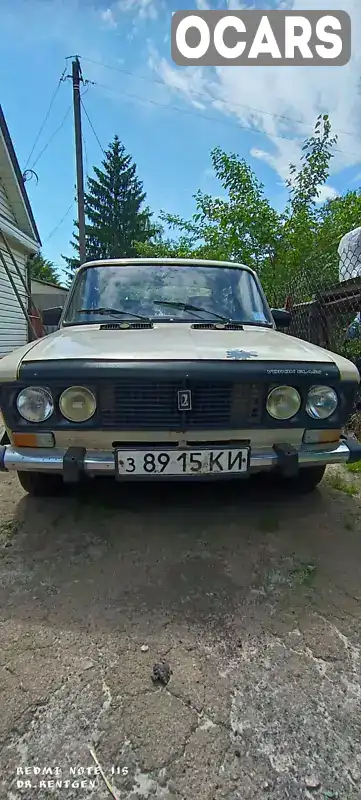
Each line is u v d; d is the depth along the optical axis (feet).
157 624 4.93
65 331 8.09
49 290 67.51
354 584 5.70
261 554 6.37
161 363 5.88
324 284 18.47
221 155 21.49
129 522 7.25
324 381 6.19
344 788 3.23
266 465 6.21
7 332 31.14
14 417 5.99
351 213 21.42
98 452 6.13
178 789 3.20
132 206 111.86
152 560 6.19
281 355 6.40
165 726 3.68
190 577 5.81
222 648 4.59
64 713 3.80
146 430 5.98
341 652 4.56
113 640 4.68
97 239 110.52
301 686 4.12
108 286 9.29
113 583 5.68
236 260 22.12
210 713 3.82
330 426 6.36
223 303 9.29
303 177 22.25
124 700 3.94
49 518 7.39
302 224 20.66
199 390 5.95
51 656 4.44
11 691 4.01
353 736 3.63
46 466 5.99
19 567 6.01
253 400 6.09
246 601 5.35
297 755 3.47
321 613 5.16
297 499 8.16
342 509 7.82
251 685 4.13
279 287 21.30
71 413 5.93
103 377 5.78
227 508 7.76
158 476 6.05
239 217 21.43
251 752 3.48
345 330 15.02
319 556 6.33
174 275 9.56
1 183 29.96
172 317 8.75
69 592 5.49
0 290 29.76
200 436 6.12
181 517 7.42
